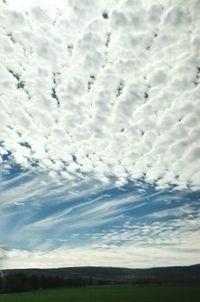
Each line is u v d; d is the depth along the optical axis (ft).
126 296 171.83
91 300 167.12
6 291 189.37
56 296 179.83
